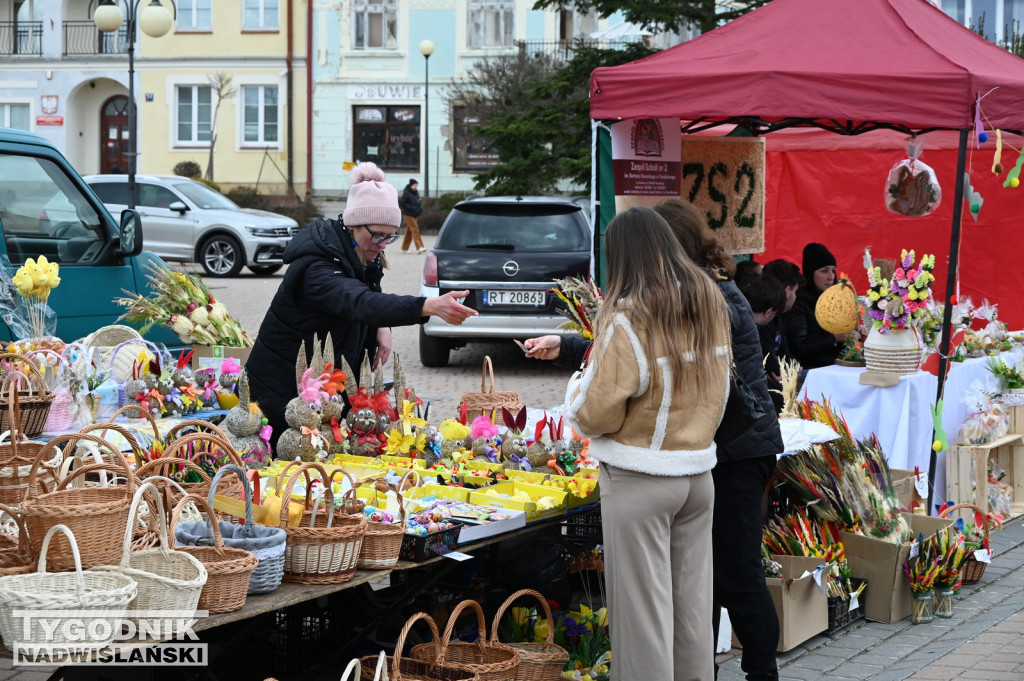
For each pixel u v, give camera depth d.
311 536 3.10
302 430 4.22
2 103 34.53
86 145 34.94
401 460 4.46
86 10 34.25
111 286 6.70
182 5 33.53
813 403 5.29
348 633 4.11
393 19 33.19
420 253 25.31
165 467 3.33
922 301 5.77
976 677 4.24
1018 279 9.48
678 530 3.42
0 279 5.84
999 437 6.78
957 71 5.61
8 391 4.43
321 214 30.59
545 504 3.96
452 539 3.54
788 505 5.17
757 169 7.64
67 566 2.68
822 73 5.70
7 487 3.33
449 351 11.59
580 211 10.84
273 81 33.50
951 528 5.23
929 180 8.09
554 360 4.02
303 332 4.61
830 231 10.03
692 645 3.42
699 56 6.32
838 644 4.70
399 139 33.59
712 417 3.36
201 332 6.68
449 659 3.62
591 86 6.31
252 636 4.05
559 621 4.21
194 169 33.47
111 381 5.21
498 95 29.59
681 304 3.25
